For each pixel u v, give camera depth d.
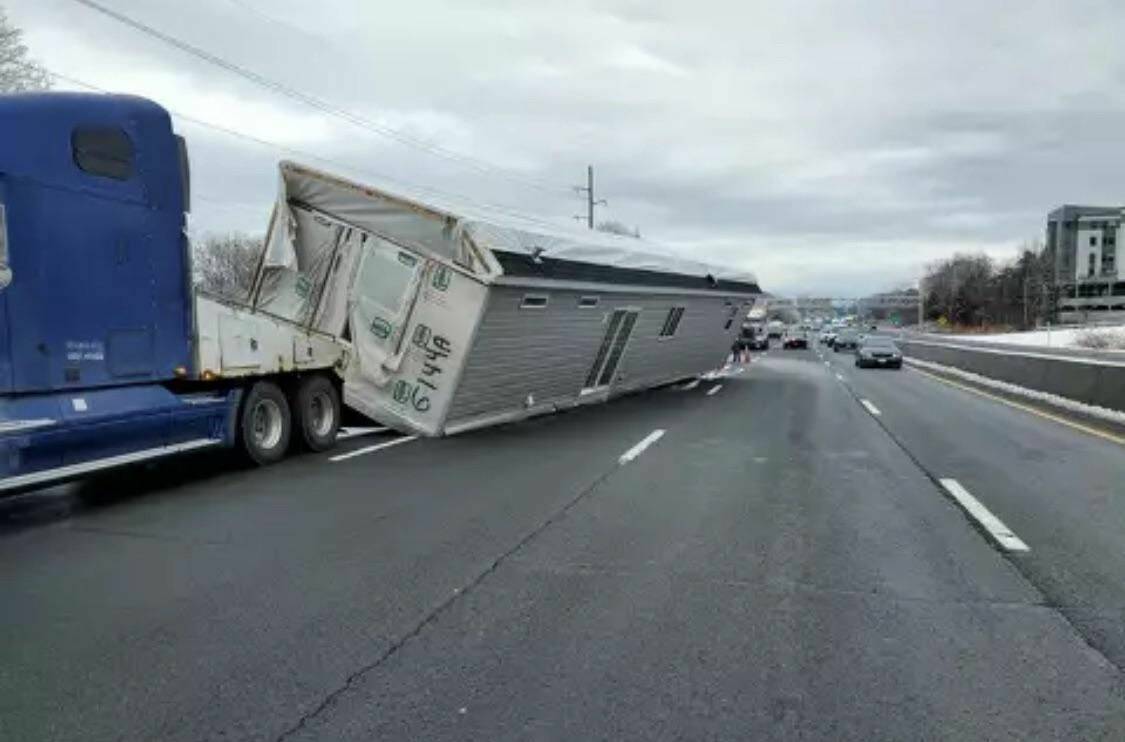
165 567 6.50
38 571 6.42
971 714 4.10
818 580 6.18
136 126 9.59
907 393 24.12
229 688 4.37
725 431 14.96
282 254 13.63
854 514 8.28
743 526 7.79
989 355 30.22
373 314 13.35
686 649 4.90
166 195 9.92
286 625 5.26
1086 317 125.81
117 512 8.50
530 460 11.62
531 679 4.49
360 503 8.82
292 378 12.09
